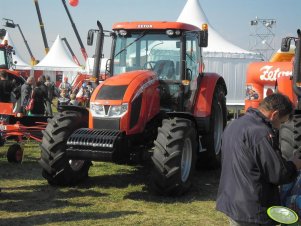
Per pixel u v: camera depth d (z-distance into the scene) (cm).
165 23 650
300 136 563
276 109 290
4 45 1261
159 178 545
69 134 578
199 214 507
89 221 472
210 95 688
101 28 666
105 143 532
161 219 485
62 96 1407
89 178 667
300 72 621
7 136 769
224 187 292
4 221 466
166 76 658
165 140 549
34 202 537
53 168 580
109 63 686
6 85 944
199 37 655
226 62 1703
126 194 580
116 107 564
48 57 3073
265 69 1074
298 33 621
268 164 276
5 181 636
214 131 740
